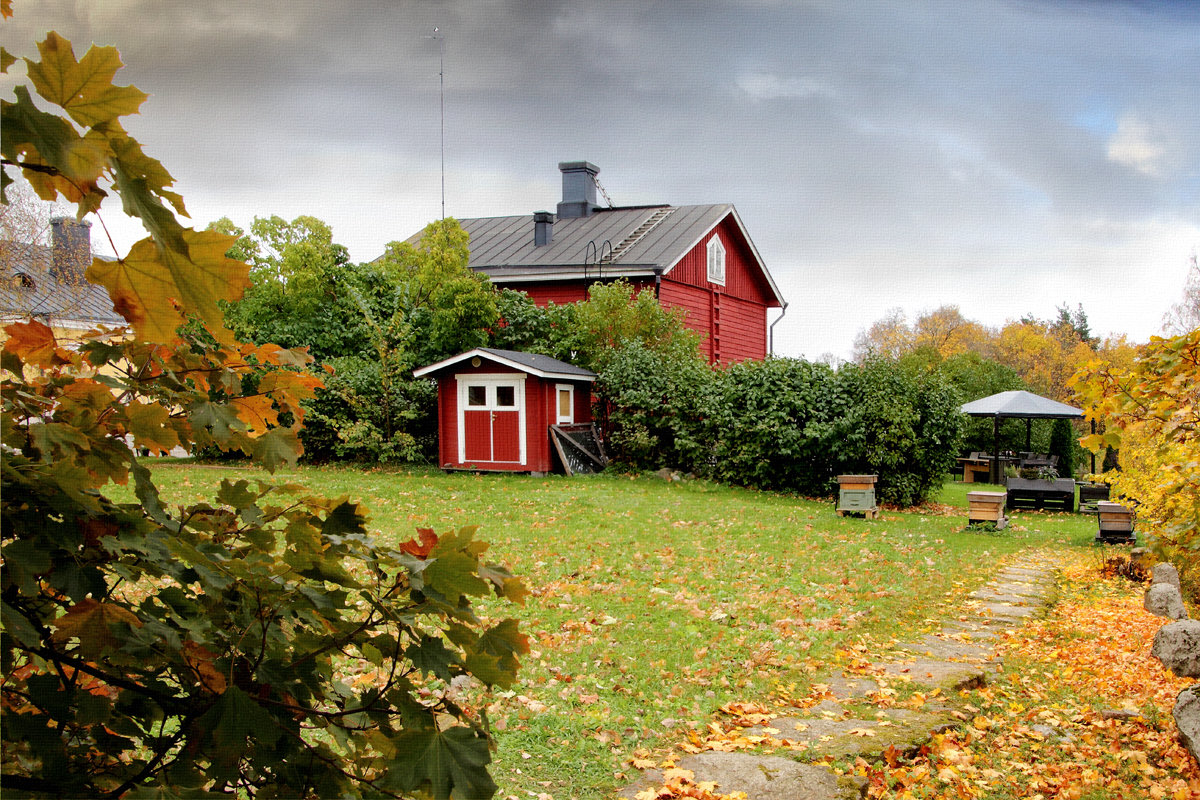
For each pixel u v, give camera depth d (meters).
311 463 20.30
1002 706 5.94
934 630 8.07
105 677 1.35
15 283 15.35
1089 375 6.03
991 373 32.47
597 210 31.05
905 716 5.51
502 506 14.00
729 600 8.52
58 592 1.22
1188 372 5.56
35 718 1.22
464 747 1.37
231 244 1.04
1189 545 6.20
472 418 19.72
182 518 1.59
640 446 19.92
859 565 10.95
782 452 18.09
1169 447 6.17
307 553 1.51
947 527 15.31
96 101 1.00
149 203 1.00
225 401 1.69
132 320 1.10
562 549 10.53
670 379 20.09
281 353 1.71
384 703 1.54
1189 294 42.03
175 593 1.42
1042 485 19.12
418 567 1.38
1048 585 10.48
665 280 25.12
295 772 1.47
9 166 0.98
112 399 1.46
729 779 4.34
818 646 7.17
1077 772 4.87
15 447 1.27
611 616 7.53
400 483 16.58
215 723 1.31
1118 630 8.24
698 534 12.38
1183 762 4.97
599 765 4.55
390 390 20.19
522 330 22.27
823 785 4.29
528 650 1.49
